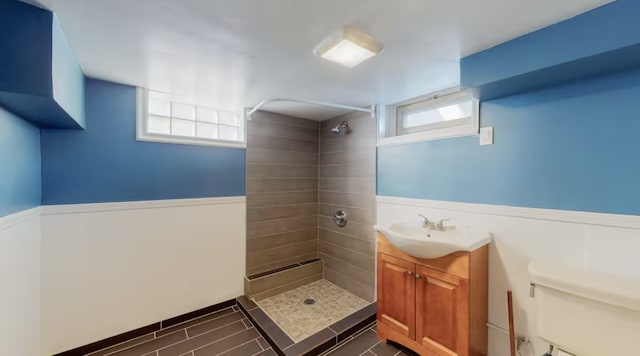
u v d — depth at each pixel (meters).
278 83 1.93
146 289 2.04
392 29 1.22
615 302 1.08
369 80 1.88
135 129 1.98
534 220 1.50
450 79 1.85
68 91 1.31
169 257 2.14
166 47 1.39
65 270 1.73
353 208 2.72
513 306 1.58
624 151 1.22
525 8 1.05
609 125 1.26
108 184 1.88
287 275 2.78
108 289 1.88
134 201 1.98
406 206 2.21
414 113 2.36
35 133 1.57
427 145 2.05
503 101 1.63
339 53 1.38
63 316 1.72
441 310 1.58
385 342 1.92
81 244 1.79
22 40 1.02
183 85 1.95
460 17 1.12
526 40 1.26
